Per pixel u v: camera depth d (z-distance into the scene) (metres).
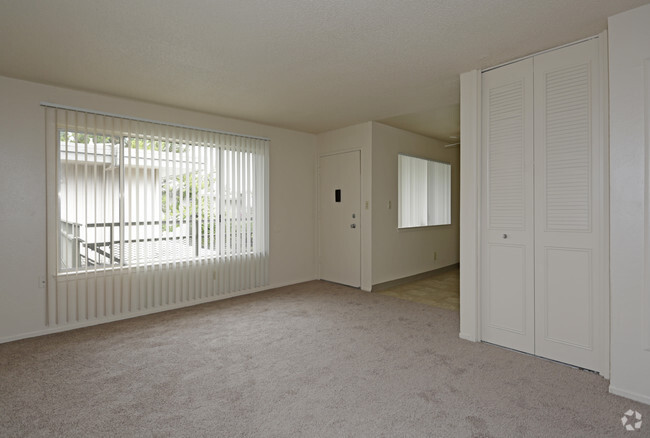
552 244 2.67
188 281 4.25
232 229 4.64
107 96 3.68
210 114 4.45
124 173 3.77
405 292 4.91
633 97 2.13
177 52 2.70
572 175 2.57
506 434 1.80
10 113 3.18
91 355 2.80
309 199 5.64
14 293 3.21
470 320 3.11
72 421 1.91
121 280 3.73
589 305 2.49
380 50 2.70
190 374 2.47
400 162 5.44
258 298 4.57
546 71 2.70
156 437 1.78
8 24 2.27
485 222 3.07
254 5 2.07
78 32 2.38
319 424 1.89
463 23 2.31
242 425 1.88
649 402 2.06
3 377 2.42
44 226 3.35
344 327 3.46
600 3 2.07
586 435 1.79
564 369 2.53
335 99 3.89
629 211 2.15
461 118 3.17
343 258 5.32
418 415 1.97
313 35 2.45
